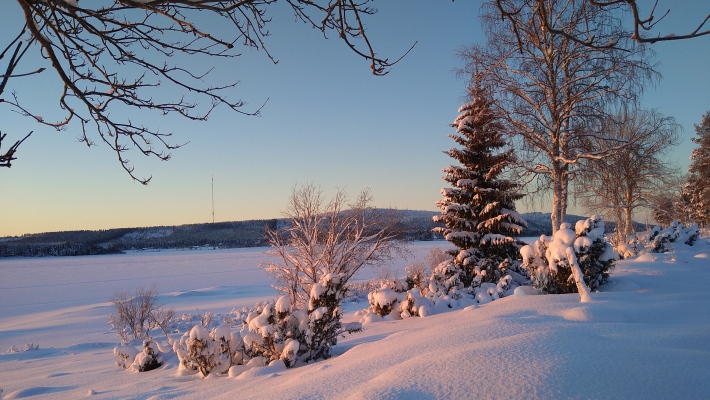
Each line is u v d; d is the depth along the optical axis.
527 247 11.59
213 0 2.59
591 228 10.27
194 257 106.69
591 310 6.71
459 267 17.97
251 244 154.62
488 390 3.37
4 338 19.81
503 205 18.45
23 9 2.52
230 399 4.88
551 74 16.84
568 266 10.01
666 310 6.86
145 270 69.62
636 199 28.02
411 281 17.48
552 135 17.44
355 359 5.57
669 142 19.86
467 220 18.39
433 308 12.56
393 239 19.31
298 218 18.47
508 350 4.16
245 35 3.47
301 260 18.47
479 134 18.36
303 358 7.42
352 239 18.86
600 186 24.34
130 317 17.81
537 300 8.82
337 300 7.91
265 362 7.48
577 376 3.45
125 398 6.04
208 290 37.75
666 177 25.89
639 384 3.30
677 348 4.35
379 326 11.20
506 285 13.57
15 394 7.30
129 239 171.38
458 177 18.92
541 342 4.34
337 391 4.07
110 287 46.81
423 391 3.50
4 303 37.72
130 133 3.22
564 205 18.70
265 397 4.38
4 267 88.50
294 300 17.08
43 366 11.59
